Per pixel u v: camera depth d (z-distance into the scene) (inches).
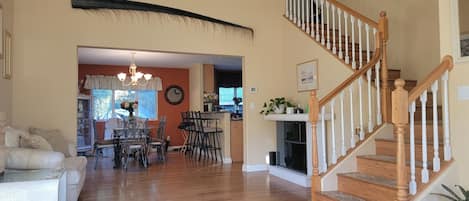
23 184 97.0
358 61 177.2
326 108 188.1
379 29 155.6
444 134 113.8
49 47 185.6
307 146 187.9
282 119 205.9
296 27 223.8
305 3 215.3
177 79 401.1
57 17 188.1
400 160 104.3
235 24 231.6
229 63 368.5
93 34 194.9
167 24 212.8
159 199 160.4
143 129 265.6
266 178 207.9
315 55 202.5
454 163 111.7
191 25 219.1
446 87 112.2
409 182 115.6
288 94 233.8
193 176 216.1
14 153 118.6
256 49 236.7
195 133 334.3
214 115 304.8
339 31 181.9
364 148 146.9
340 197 128.3
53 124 184.4
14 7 178.7
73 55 190.1
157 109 391.2
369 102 151.6
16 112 177.8
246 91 233.1
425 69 187.6
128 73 379.9
